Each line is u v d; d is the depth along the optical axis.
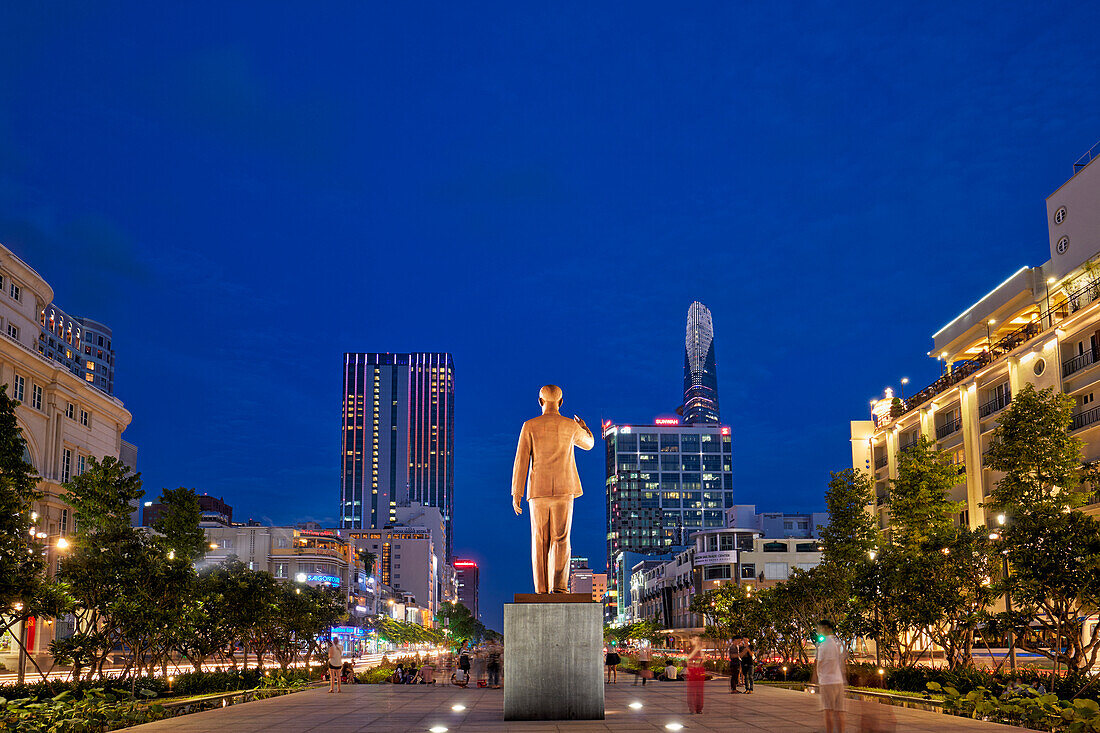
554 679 17.75
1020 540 25.45
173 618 31.14
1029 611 25.16
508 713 17.67
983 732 16.03
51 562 56.38
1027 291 61.19
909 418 72.94
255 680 34.91
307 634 51.47
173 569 32.09
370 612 154.12
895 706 22.81
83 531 35.72
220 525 128.50
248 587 42.62
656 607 164.12
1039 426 31.00
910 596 32.19
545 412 19.73
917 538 40.50
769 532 131.62
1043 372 54.47
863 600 36.12
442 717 19.58
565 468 19.11
